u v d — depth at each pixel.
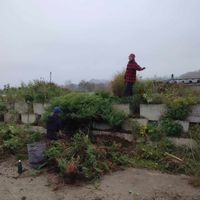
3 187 5.65
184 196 4.94
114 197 4.99
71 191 5.33
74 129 8.15
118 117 7.72
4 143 7.93
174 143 6.93
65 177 5.75
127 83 8.45
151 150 6.86
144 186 5.39
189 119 7.13
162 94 7.92
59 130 7.71
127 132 7.68
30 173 6.34
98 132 8.05
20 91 10.84
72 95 8.38
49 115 8.10
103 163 6.26
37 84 11.20
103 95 8.70
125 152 7.02
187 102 7.10
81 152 6.50
